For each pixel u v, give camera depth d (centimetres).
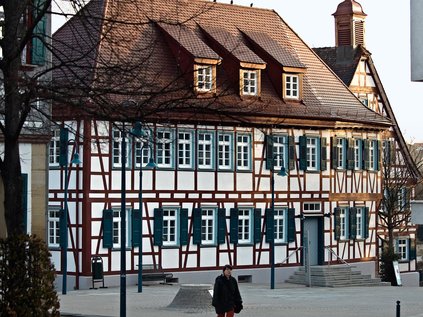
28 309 1978
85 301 4050
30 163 3341
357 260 6050
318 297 4566
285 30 6059
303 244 5678
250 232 5466
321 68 6078
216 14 5675
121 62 2097
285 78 5606
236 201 5391
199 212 5228
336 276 5531
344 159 5969
